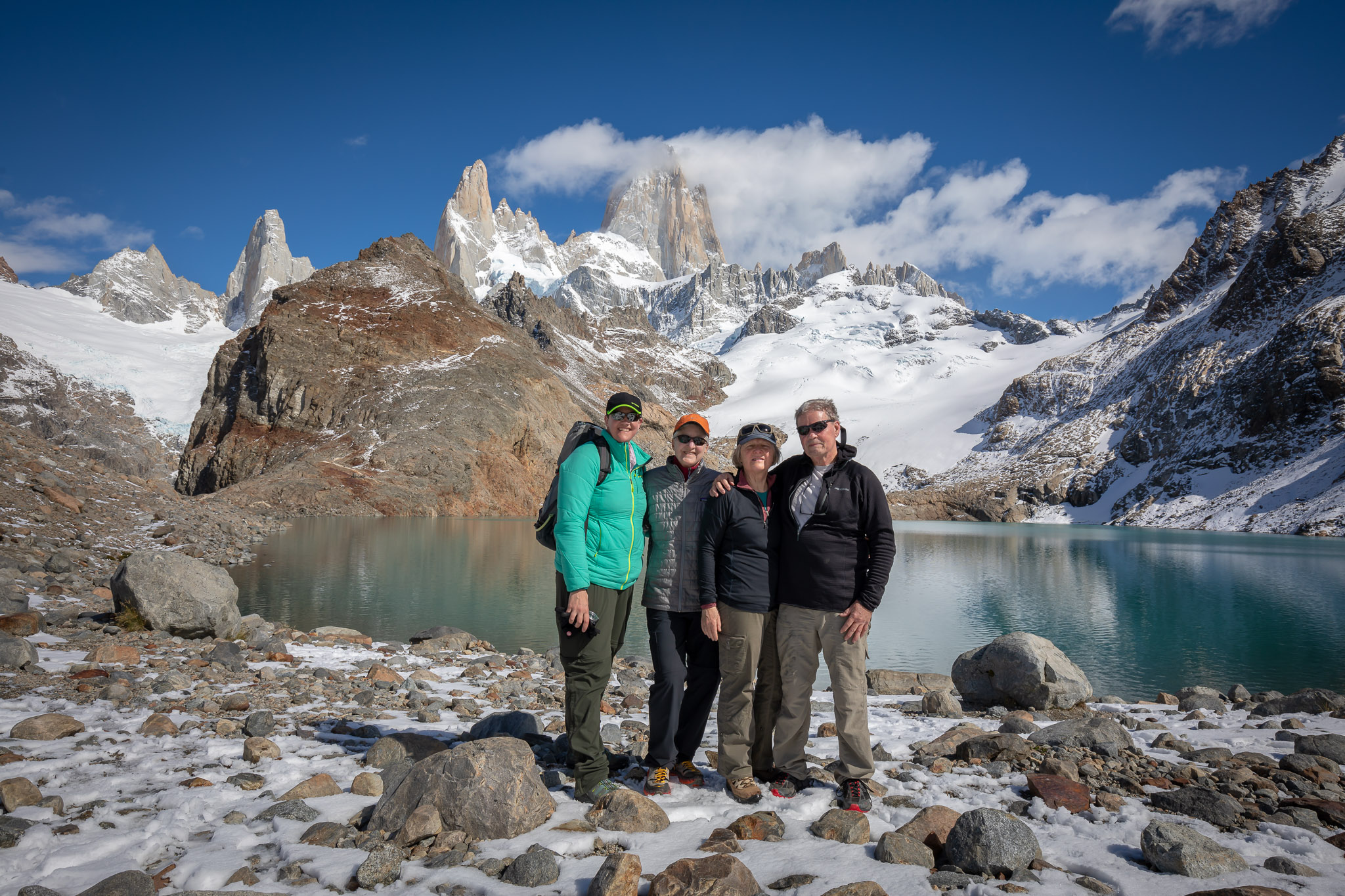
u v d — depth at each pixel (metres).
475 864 2.63
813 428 3.53
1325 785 3.94
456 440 57.62
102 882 2.25
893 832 3.01
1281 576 24.11
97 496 18.58
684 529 3.73
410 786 3.01
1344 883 2.58
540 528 3.80
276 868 2.60
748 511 3.62
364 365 63.84
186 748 3.86
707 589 3.56
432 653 8.25
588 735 3.42
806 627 3.57
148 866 2.56
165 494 24.16
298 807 3.11
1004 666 6.24
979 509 104.31
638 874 2.39
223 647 6.47
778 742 3.66
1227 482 80.69
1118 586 20.97
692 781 3.67
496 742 3.14
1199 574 24.55
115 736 3.97
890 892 2.43
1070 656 11.05
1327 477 67.31
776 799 3.44
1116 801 3.44
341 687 5.77
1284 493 69.31
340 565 18.67
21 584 8.55
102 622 7.46
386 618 11.66
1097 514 95.62
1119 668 10.26
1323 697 5.96
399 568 18.72
